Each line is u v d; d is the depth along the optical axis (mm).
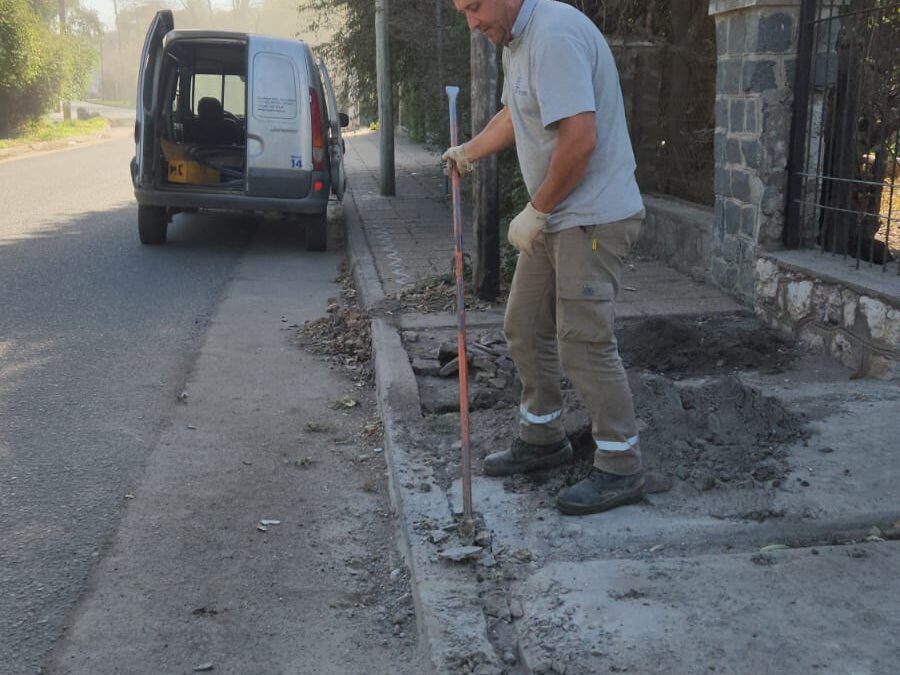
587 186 3125
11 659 2762
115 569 3277
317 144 9375
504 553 3109
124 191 14969
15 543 3439
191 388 5250
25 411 4816
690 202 8094
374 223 10930
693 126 8492
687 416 3982
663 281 6953
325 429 4641
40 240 10094
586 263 3150
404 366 5039
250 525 3631
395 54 14523
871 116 5461
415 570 3033
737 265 6254
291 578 3244
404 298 6750
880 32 5309
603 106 3113
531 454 3668
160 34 9344
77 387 5219
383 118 13406
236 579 3230
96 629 2918
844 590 2729
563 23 2982
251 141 9234
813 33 5504
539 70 2980
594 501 3285
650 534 3152
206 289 7883
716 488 3436
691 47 8602
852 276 4980
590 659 2459
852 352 4918
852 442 3793
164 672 2717
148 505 3781
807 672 2363
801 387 4535
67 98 31312
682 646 2490
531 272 3398
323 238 9836
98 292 7645
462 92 11719
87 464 4168
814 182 5715
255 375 5516
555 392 3602
